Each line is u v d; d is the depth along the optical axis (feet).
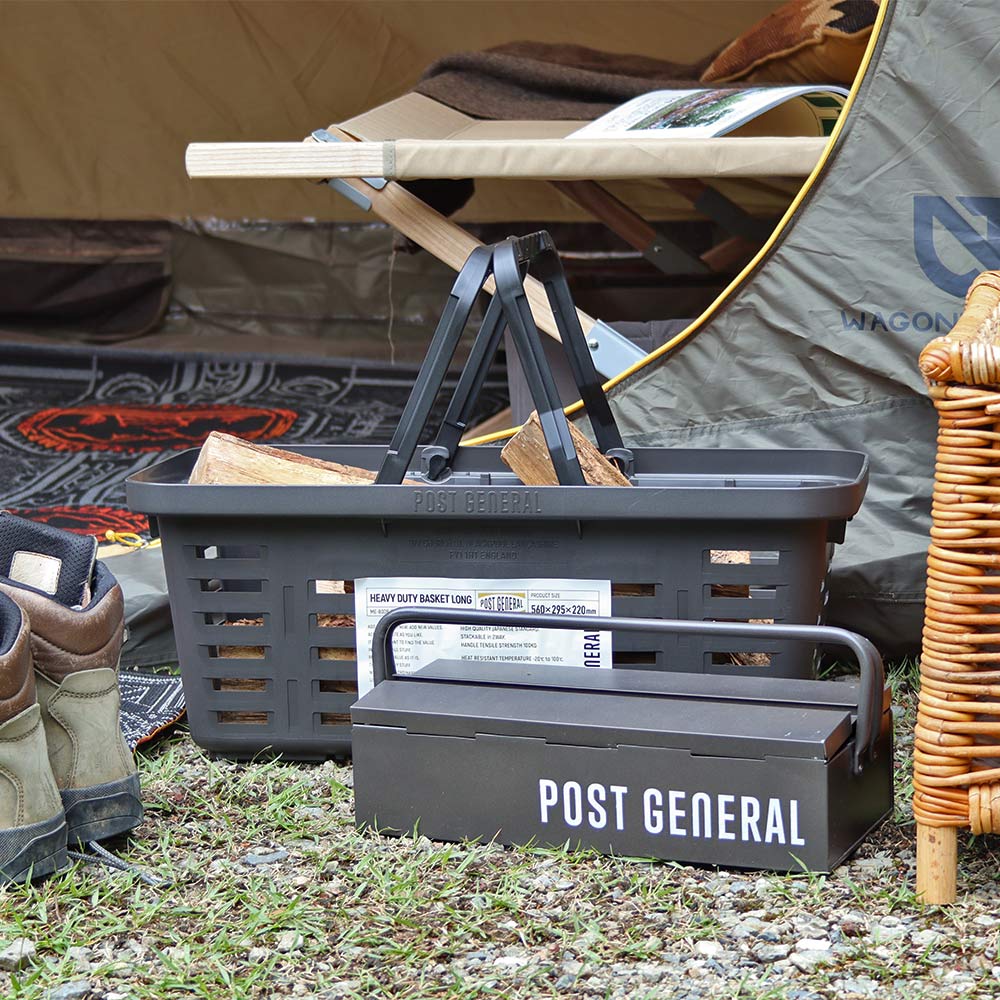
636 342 7.50
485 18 13.48
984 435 3.91
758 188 12.29
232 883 4.49
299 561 5.31
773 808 4.38
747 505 4.91
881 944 3.98
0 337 13.73
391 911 4.29
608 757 4.55
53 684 4.59
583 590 5.14
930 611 4.06
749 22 13.07
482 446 6.01
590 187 10.04
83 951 4.11
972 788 4.07
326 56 13.67
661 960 3.96
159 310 14.02
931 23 6.00
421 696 4.88
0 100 13.71
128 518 8.52
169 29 13.58
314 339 13.87
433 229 7.25
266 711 5.47
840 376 6.36
